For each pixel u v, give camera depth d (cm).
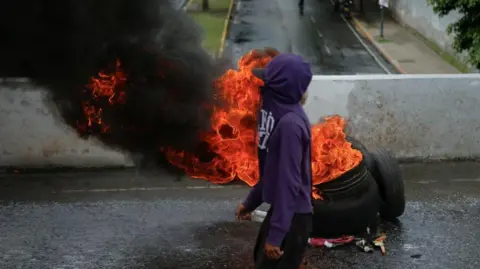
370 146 629
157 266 426
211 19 2484
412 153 633
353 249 445
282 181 292
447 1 1036
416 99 620
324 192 438
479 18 1031
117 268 423
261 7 3022
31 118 607
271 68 301
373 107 621
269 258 299
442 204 530
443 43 1933
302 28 2505
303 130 296
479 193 555
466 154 635
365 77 620
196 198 552
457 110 623
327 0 3316
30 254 446
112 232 481
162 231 482
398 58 1902
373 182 455
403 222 492
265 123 307
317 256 434
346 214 437
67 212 523
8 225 496
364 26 2523
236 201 543
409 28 2412
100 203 542
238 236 471
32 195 563
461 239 460
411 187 571
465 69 1606
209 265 426
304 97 320
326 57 1972
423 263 423
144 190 571
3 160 619
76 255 443
